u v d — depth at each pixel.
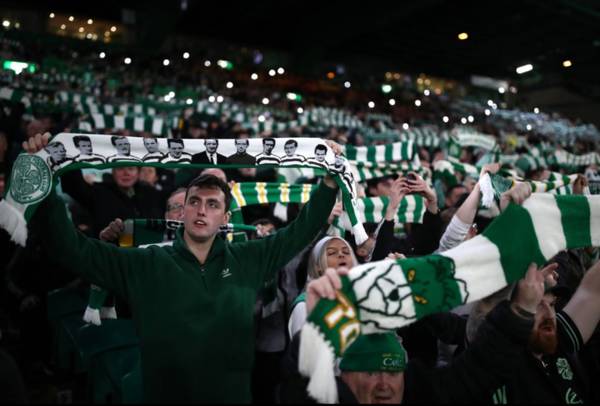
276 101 23.50
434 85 39.44
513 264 1.67
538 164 7.00
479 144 6.57
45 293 3.34
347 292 1.56
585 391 1.96
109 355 2.53
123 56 23.27
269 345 2.55
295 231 2.05
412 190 2.68
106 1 26.75
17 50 18.45
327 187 2.10
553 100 36.81
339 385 1.71
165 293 1.77
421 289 1.60
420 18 26.78
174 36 31.06
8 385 1.58
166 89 17.19
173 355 1.68
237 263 1.92
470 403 1.67
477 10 24.88
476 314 1.90
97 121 5.89
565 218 1.75
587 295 2.07
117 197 3.73
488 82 38.66
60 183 3.44
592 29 26.28
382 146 4.19
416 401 1.74
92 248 1.81
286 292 2.71
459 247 1.70
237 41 32.62
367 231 3.60
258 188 3.41
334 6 27.53
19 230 1.66
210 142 2.05
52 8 26.50
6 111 6.11
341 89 32.38
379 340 1.77
